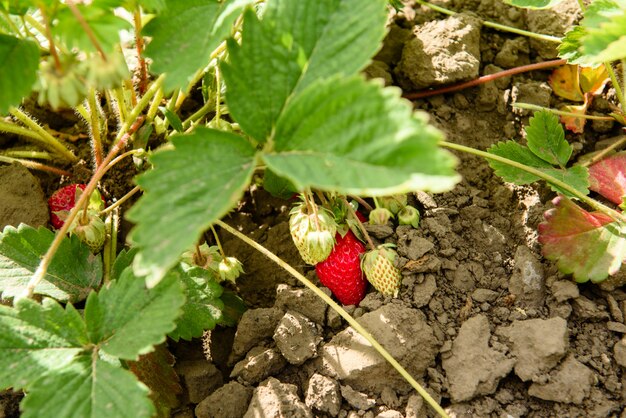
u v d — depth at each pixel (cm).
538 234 35
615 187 37
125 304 28
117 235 38
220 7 29
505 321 34
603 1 33
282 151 25
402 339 32
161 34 29
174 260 24
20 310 28
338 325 34
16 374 27
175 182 25
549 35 42
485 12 43
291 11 27
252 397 32
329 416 32
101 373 27
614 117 39
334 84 25
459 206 38
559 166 37
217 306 32
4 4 29
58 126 43
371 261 33
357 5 27
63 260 33
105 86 27
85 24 26
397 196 36
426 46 40
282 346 33
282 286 36
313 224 33
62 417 26
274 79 27
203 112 39
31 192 37
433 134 23
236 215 39
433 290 34
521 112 40
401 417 31
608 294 34
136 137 37
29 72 29
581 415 31
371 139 24
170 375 32
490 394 32
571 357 32
